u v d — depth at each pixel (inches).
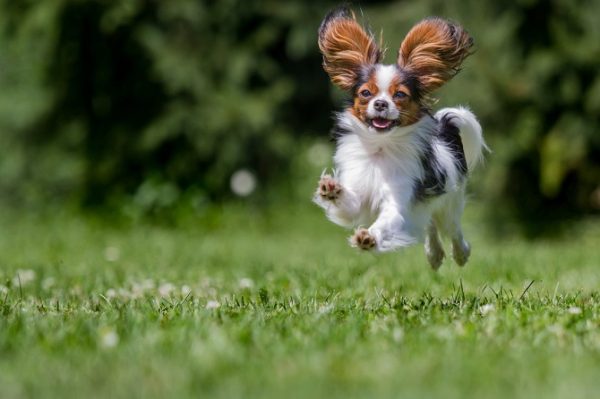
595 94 1051.3
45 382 297.1
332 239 1127.6
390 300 490.3
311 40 1232.8
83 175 1195.3
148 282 587.5
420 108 471.2
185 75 1146.0
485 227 1127.6
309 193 1232.2
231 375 305.1
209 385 292.7
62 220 1186.0
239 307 454.0
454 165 502.0
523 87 1055.6
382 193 467.8
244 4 1199.6
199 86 1157.1
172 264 735.1
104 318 411.5
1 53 1190.9
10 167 1212.5
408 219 466.6
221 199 1201.4
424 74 478.3
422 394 280.5
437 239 563.5
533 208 1143.0
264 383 294.0
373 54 481.1
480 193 1114.7
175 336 363.9
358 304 467.5
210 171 1190.9
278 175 1229.1
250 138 1181.1
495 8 1065.5
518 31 1067.3
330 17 487.8
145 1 1143.0
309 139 1331.2
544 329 387.2
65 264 740.0
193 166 1195.3
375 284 572.1
